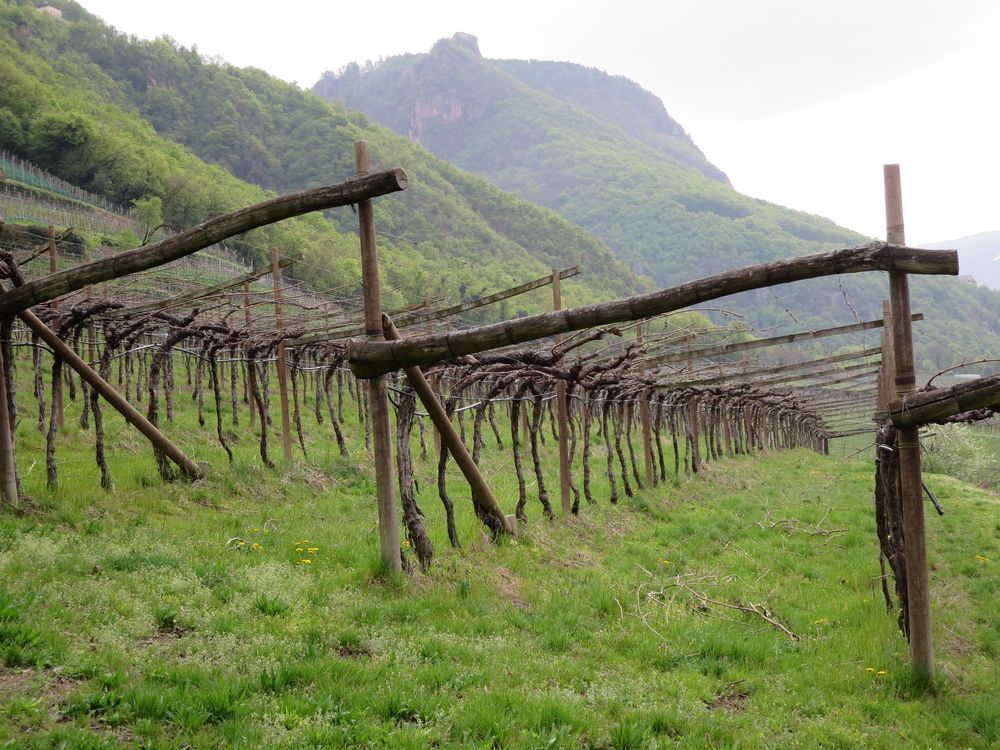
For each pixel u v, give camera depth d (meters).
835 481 27.31
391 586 9.38
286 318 18.06
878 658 8.73
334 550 10.70
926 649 8.25
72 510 10.73
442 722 5.80
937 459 36.59
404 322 14.55
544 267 90.56
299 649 6.79
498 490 17.70
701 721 6.57
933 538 16.75
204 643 6.65
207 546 10.14
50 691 5.34
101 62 131.12
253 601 7.93
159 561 8.78
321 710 5.61
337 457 19.20
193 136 121.69
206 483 14.03
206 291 13.92
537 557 12.02
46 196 48.06
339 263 48.28
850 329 16.27
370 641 7.30
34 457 14.09
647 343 13.45
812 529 16.97
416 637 7.70
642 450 31.77
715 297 7.72
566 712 6.17
